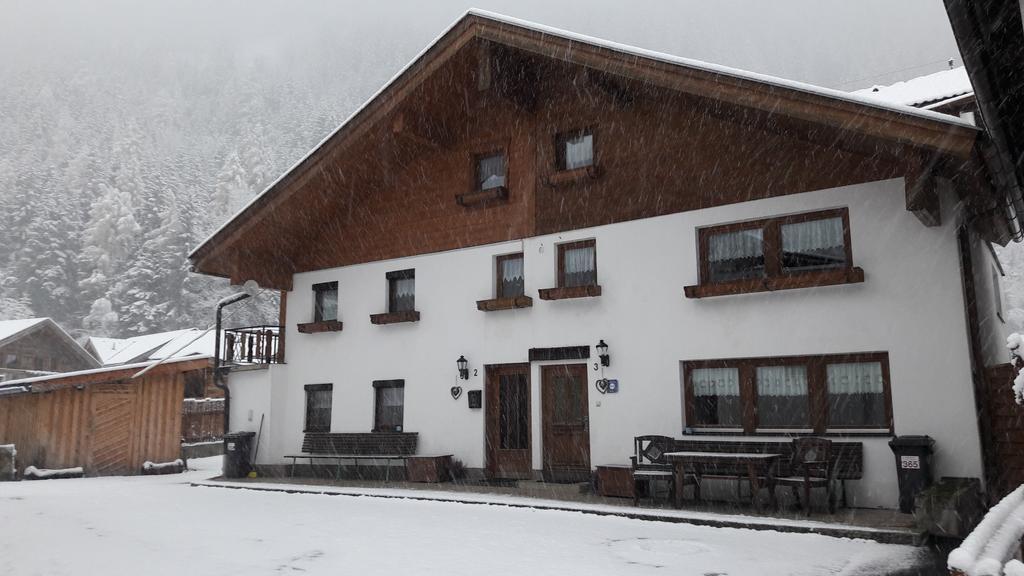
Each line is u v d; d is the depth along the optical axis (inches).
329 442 591.5
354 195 611.8
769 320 429.1
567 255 518.6
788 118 401.1
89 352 1774.1
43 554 309.1
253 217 585.6
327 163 555.8
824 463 370.9
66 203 2694.4
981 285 437.7
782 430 421.7
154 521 394.0
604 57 434.3
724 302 444.5
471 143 566.6
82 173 3021.7
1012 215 427.5
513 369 527.5
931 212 366.6
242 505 457.4
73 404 676.7
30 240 2514.8
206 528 368.5
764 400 432.1
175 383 735.7
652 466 428.8
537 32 459.8
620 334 478.3
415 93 524.1
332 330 612.4
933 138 338.0
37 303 2427.4
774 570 269.0
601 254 493.4
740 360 438.9
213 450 966.4
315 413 625.9
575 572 267.0
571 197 513.7
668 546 311.3
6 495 522.6
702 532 342.6
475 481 520.7
